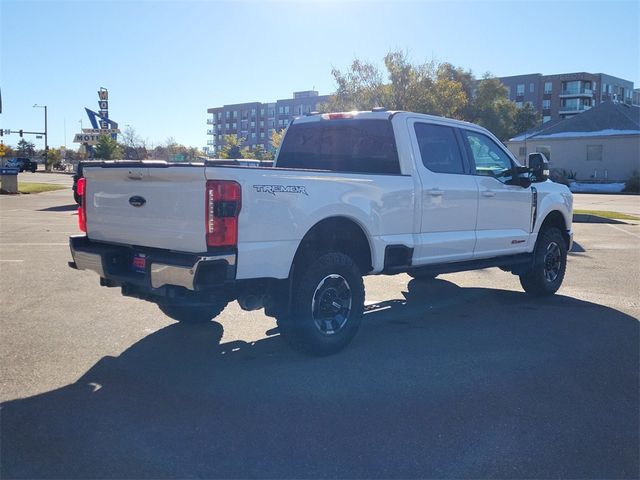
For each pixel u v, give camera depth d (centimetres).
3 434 413
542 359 583
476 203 735
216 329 675
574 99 9394
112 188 568
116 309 752
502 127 5791
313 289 562
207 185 487
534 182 817
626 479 366
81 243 613
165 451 392
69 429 421
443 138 720
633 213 2456
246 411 455
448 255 708
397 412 456
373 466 376
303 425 432
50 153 7462
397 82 2458
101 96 3359
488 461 384
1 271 995
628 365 568
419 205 665
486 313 766
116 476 361
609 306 808
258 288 546
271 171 525
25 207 2372
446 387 507
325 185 568
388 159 676
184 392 491
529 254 836
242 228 504
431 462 382
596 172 4888
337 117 730
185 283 491
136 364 556
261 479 360
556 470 375
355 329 602
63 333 648
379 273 643
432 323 715
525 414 455
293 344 572
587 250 1344
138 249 566
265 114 12775
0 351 586
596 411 462
